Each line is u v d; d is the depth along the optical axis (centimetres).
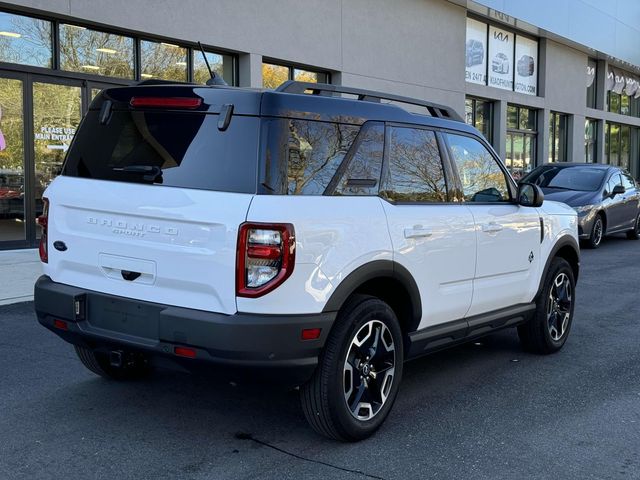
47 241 422
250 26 1291
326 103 392
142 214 371
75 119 1107
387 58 1630
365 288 415
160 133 386
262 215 342
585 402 480
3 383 493
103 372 486
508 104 2244
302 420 435
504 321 530
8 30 1020
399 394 494
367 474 360
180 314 353
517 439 412
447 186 471
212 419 433
